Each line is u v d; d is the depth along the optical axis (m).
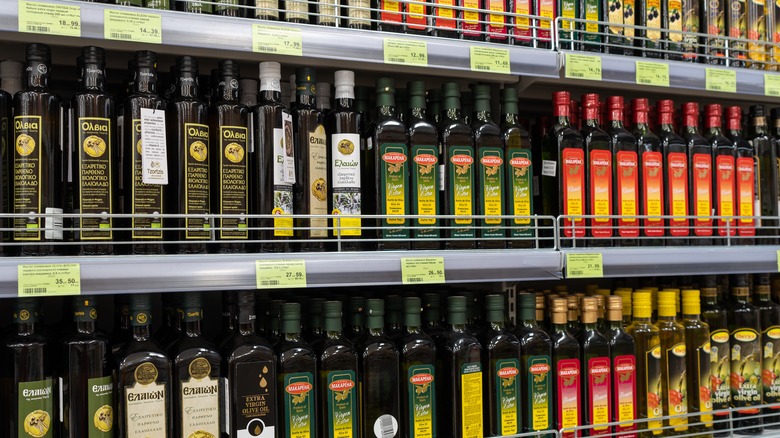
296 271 1.62
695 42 2.24
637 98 2.30
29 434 1.48
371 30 1.81
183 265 1.53
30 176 1.49
